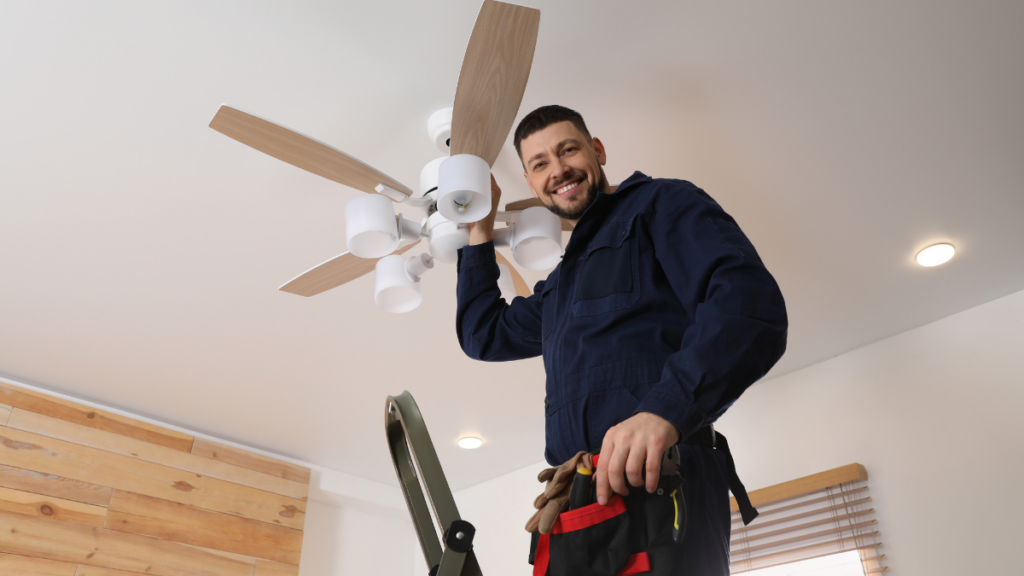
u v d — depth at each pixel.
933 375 3.21
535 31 1.58
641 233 0.94
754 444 3.67
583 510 0.73
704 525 0.78
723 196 2.63
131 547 3.64
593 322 0.90
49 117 2.23
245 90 2.16
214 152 2.37
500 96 1.73
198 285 3.00
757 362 0.73
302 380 3.73
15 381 3.64
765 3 1.96
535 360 3.62
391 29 1.99
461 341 1.46
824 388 3.54
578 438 0.85
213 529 3.94
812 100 2.26
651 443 0.68
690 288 0.84
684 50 2.09
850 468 3.21
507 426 4.25
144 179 2.47
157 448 3.91
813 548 3.25
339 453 4.53
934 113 2.30
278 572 4.09
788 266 2.96
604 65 2.12
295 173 2.45
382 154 2.40
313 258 2.86
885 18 2.02
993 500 2.87
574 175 1.40
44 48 2.01
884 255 2.91
